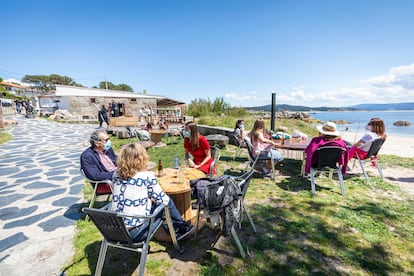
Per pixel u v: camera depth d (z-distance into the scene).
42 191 4.16
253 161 4.50
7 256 2.35
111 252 2.41
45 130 13.68
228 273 2.08
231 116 15.87
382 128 4.20
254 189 4.00
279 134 4.95
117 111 20.48
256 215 3.10
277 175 4.71
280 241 2.52
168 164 5.92
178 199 2.81
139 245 1.87
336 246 2.42
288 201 3.50
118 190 1.96
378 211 3.13
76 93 21.39
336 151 3.59
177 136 11.16
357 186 4.06
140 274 1.80
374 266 2.12
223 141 7.61
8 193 4.06
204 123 13.11
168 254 2.36
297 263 2.18
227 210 2.07
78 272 2.13
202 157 3.84
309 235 2.62
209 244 2.51
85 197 3.88
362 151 4.29
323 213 3.11
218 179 2.23
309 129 14.46
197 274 2.08
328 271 2.07
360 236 2.58
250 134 4.56
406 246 2.39
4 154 7.32
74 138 10.73
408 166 5.32
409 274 2.02
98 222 1.77
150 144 6.50
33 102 31.06
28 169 5.60
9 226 2.95
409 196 3.63
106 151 3.73
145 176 1.99
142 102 23.92
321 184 4.19
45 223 3.03
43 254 2.39
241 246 2.25
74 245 2.54
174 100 25.52
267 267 2.14
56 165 5.98
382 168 5.20
